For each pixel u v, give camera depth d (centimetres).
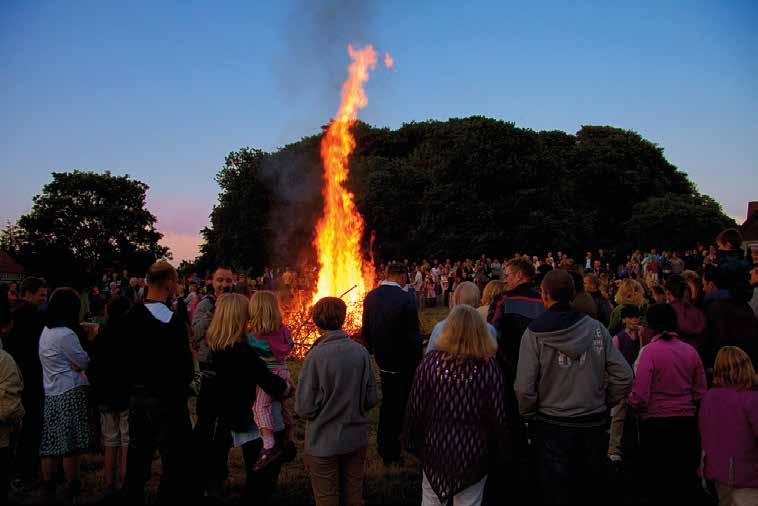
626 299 619
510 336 475
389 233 4147
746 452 439
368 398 451
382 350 612
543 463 404
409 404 397
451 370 385
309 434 440
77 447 526
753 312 550
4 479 497
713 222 4278
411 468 604
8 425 499
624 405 600
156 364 454
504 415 386
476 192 3759
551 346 400
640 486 510
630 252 4419
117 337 457
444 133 4622
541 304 479
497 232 3603
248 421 464
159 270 482
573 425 397
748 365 449
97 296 707
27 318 600
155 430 455
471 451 379
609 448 606
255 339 496
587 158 4894
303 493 542
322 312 451
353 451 441
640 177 4850
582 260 4028
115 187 6009
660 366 480
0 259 4569
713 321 543
